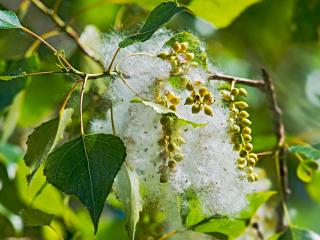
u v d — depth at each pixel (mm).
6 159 1459
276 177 1443
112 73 1165
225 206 1198
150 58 1177
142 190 1191
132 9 1467
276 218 1367
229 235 1237
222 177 1177
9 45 1549
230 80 1209
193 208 1201
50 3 1520
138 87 1174
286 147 1297
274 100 1289
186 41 1195
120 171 1169
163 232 1314
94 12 1534
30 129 1557
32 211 1247
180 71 1165
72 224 1397
